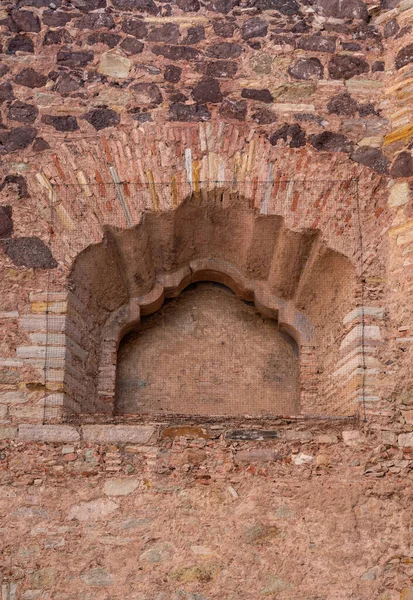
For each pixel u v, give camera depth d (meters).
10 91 8.05
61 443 7.18
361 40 8.41
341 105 8.17
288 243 7.98
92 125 7.98
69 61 8.16
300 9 8.45
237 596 6.84
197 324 8.51
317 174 7.96
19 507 7.00
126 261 8.05
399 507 7.08
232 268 8.51
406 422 7.30
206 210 8.03
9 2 8.31
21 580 6.83
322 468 7.18
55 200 7.77
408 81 8.12
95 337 8.07
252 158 7.96
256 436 7.27
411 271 7.58
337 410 7.81
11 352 7.37
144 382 8.30
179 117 8.05
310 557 6.95
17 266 7.60
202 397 8.27
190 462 7.18
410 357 7.42
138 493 7.07
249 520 7.03
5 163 7.86
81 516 7.00
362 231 7.86
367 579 6.89
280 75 8.23
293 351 8.48
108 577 6.86
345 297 7.91
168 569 6.89
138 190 7.86
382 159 8.03
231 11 8.40
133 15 8.34
